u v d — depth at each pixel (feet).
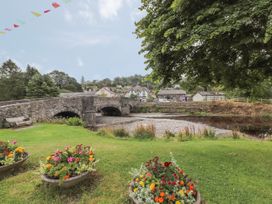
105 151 22.22
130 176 15.61
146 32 19.85
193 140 38.70
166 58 20.98
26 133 40.40
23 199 12.87
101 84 387.96
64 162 13.74
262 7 14.10
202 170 17.94
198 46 19.35
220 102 143.23
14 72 189.26
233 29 15.81
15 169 16.75
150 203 9.93
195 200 10.48
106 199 12.75
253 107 125.49
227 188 14.88
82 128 54.13
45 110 65.87
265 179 17.17
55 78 296.92
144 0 21.48
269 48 18.11
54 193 13.15
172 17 17.60
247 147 27.50
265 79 24.41
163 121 101.45
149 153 21.77
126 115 137.28
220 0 17.08
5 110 48.65
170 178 11.01
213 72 23.38
